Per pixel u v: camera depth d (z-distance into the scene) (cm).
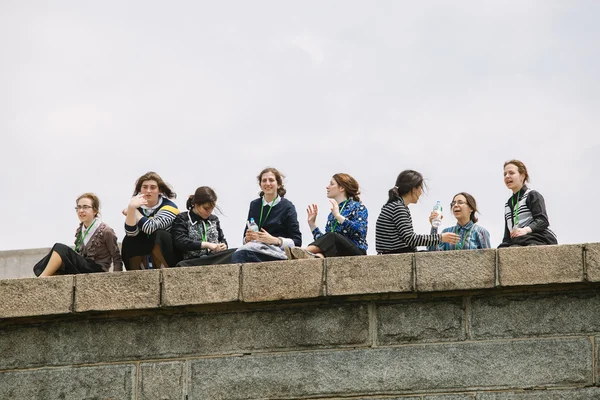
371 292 1177
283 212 1416
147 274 1220
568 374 1159
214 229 1418
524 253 1160
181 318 1229
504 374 1166
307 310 1208
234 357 1210
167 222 1398
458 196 1448
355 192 1398
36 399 1237
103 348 1237
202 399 1205
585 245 1152
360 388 1183
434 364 1177
